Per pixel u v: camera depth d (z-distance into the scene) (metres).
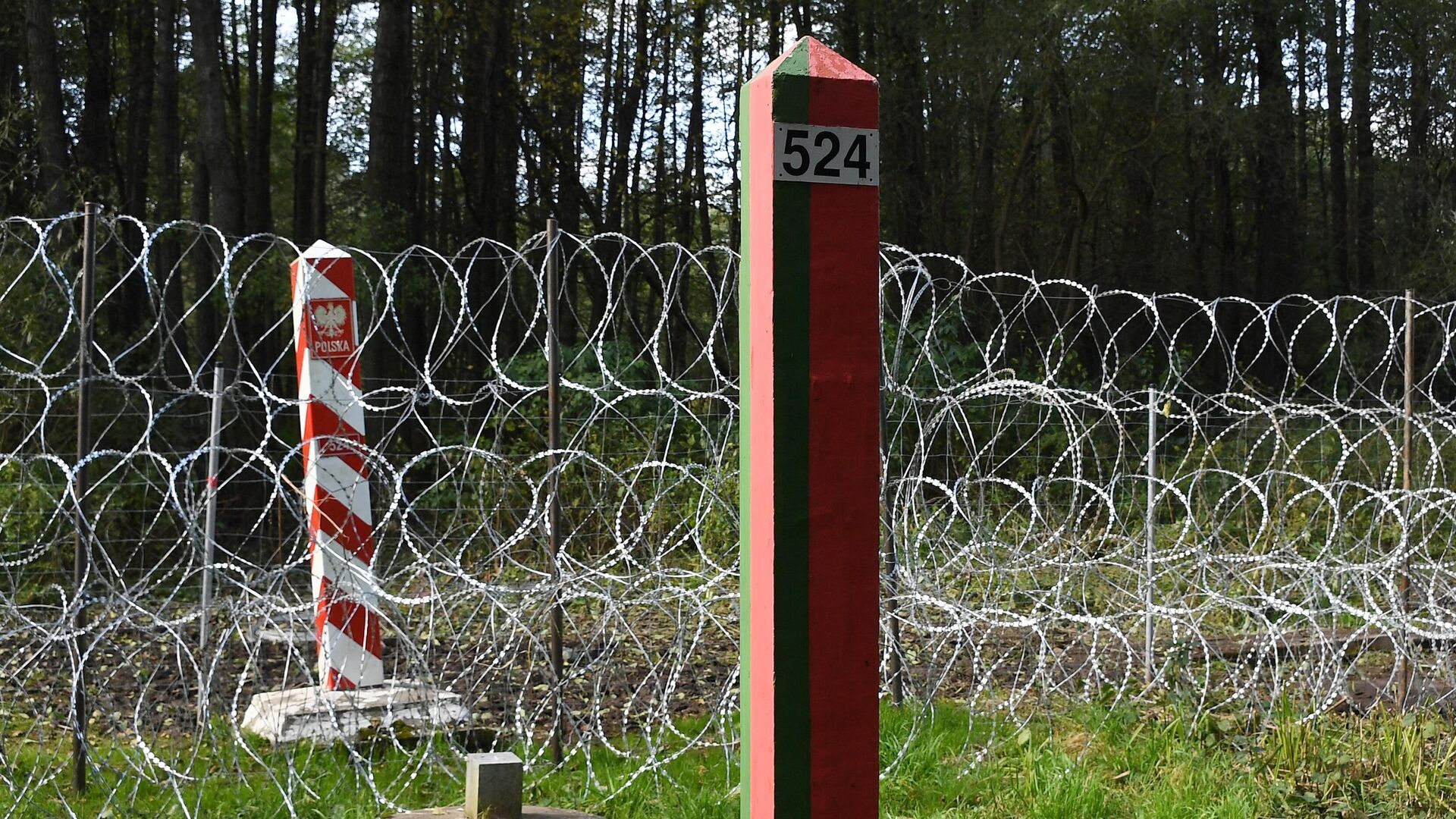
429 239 22.73
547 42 20.59
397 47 15.19
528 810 3.58
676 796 4.31
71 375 10.09
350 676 5.19
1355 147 25.67
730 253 4.94
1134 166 21.69
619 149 22.36
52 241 10.73
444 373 17.11
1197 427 5.75
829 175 2.05
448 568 5.17
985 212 21.83
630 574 5.36
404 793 4.37
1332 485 5.29
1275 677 5.07
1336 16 23.92
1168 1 17.86
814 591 2.08
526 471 9.62
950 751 4.84
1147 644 5.40
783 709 2.07
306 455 5.29
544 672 6.14
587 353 10.86
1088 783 4.31
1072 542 5.70
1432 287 17.92
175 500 4.29
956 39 18.64
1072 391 5.52
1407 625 4.85
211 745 4.55
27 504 8.30
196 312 15.64
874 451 2.10
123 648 6.38
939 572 5.22
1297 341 19.41
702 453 8.51
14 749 4.87
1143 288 22.42
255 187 21.53
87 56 19.03
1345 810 4.08
